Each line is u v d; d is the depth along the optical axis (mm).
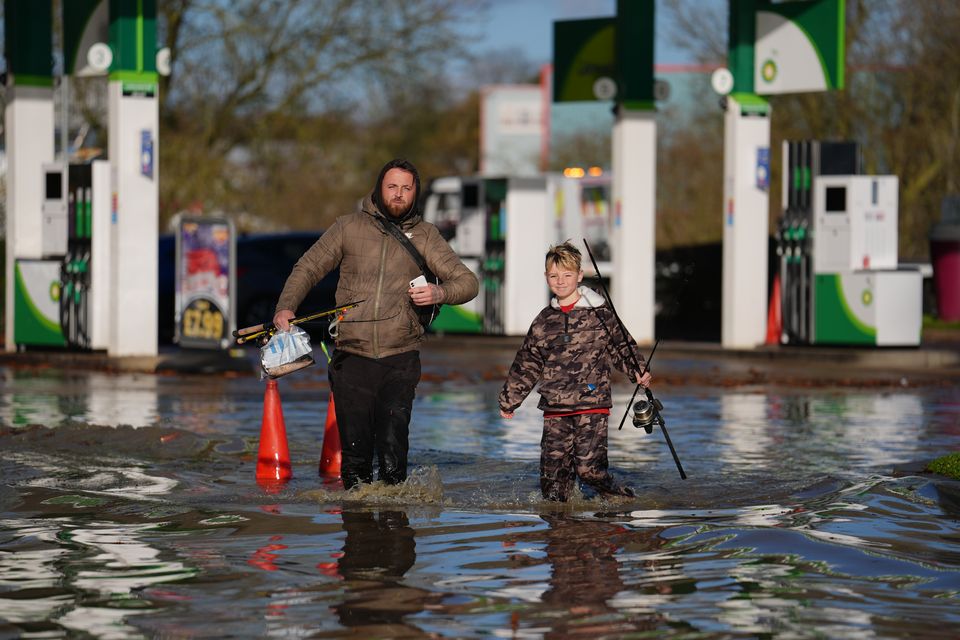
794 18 28656
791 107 48125
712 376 24141
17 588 8141
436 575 8477
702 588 8125
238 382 22453
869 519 10219
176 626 7301
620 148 30375
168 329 33781
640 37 30156
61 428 15234
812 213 28344
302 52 47719
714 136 52781
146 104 25906
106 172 26391
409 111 88812
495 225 33219
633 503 11109
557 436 11250
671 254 41438
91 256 26453
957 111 46375
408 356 11445
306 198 64750
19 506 10906
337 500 11188
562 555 9055
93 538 9617
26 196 27719
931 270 41969
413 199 11406
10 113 27734
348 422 11445
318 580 8336
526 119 102250
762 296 29438
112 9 25703
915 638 7062
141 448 14125
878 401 20234
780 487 11922
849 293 28031
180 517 10453
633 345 11359
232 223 25594
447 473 12773
